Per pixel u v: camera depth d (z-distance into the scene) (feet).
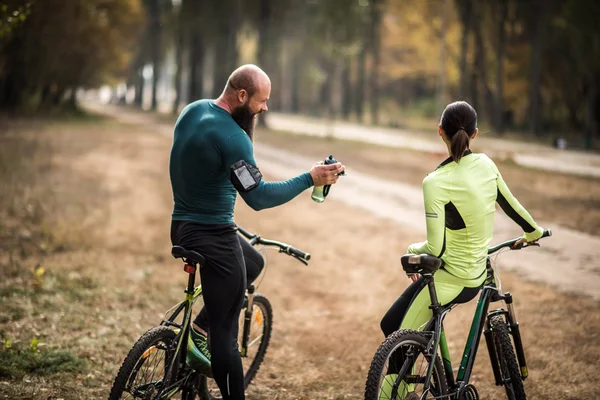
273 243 15.28
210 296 13.23
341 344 22.24
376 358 12.34
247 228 41.73
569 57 151.74
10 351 18.56
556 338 22.16
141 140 114.62
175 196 13.42
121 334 21.26
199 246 13.01
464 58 161.58
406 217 48.49
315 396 17.90
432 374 13.37
